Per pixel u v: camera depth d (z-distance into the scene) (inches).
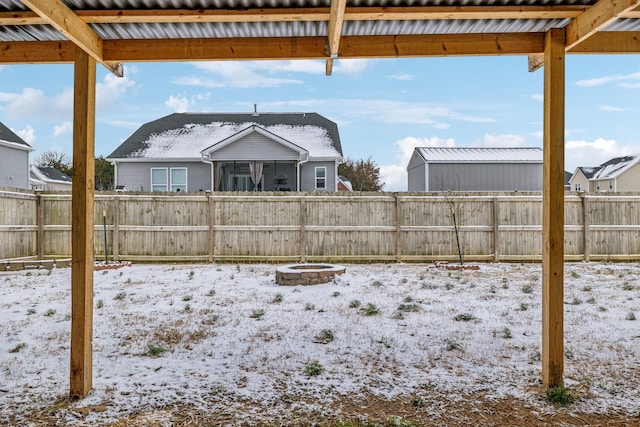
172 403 127.3
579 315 226.2
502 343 183.5
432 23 130.3
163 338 189.8
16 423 114.7
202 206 430.0
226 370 154.1
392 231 434.3
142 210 426.0
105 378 145.5
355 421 116.7
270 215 432.1
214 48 138.8
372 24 130.3
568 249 434.9
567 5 118.1
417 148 935.0
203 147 706.2
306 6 118.5
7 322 213.2
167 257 426.6
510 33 137.9
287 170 702.5
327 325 210.2
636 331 198.8
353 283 320.8
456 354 170.9
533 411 122.9
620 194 435.8
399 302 257.4
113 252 423.5
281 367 157.3
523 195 434.9
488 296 273.1
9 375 147.9
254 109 834.8
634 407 125.1
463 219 434.6
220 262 430.0
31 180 1017.5
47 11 103.0
